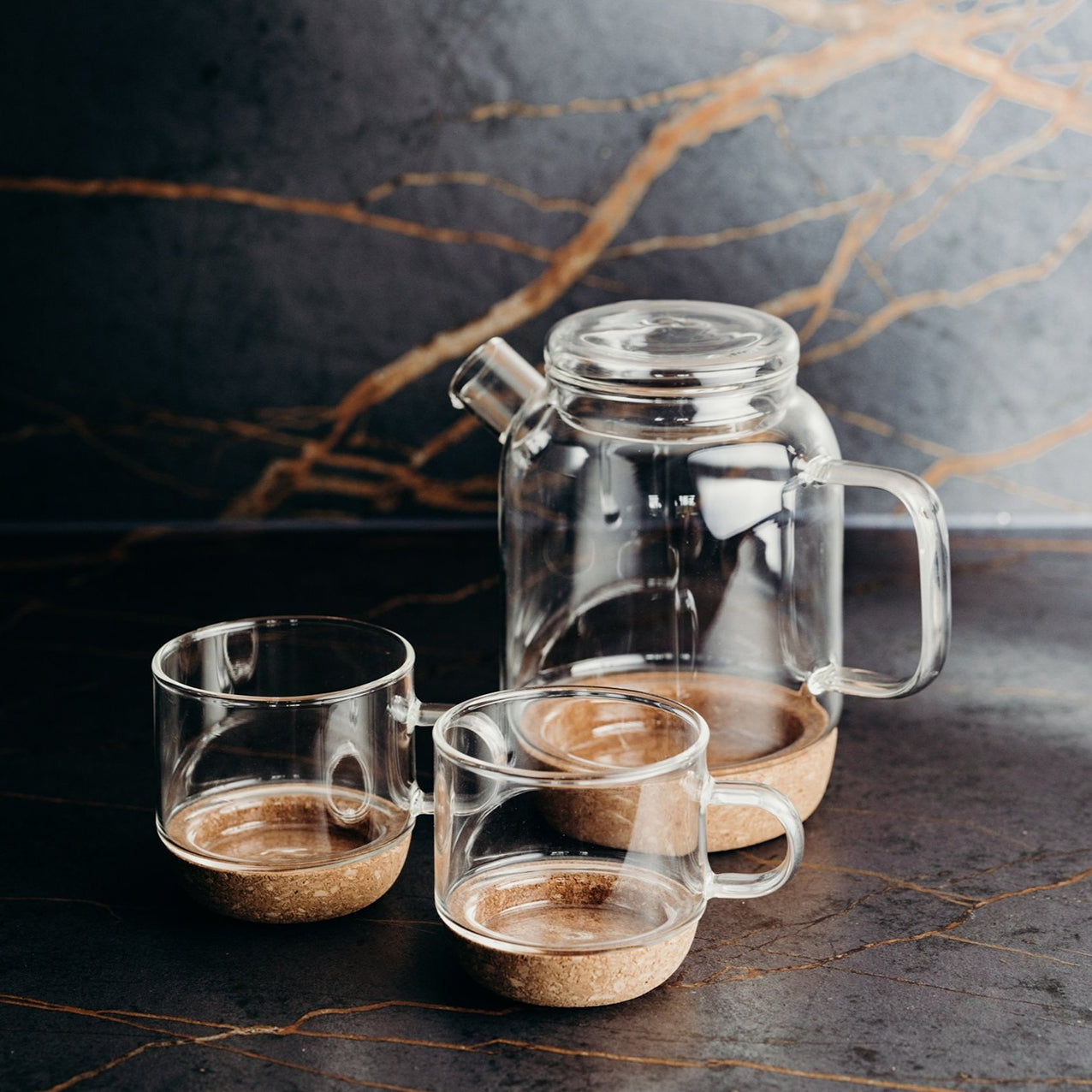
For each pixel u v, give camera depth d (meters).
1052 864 0.78
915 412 1.30
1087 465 1.31
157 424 1.32
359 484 1.35
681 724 0.67
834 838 0.81
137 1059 0.62
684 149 1.23
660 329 0.81
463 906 0.65
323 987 0.67
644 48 1.20
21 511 1.35
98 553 1.30
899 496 0.75
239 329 1.29
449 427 1.32
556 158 1.23
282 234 1.26
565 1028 0.64
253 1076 0.61
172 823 0.72
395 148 1.23
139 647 1.10
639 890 0.64
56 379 1.31
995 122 1.21
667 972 0.65
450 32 1.20
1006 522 1.33
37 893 0.76
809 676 0.81
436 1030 0.64
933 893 0.75
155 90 1.22
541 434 0.82
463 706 0.68
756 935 0.71
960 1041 0.63
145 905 0.75
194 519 1.36
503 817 0.64
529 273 1.26
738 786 0.66
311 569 1.26
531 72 1.21
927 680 0.76
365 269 1.27
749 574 0.80
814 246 1.25
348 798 0.72
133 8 1.20
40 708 0.99
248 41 1.21
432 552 1.30
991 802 0.85
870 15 1.19
